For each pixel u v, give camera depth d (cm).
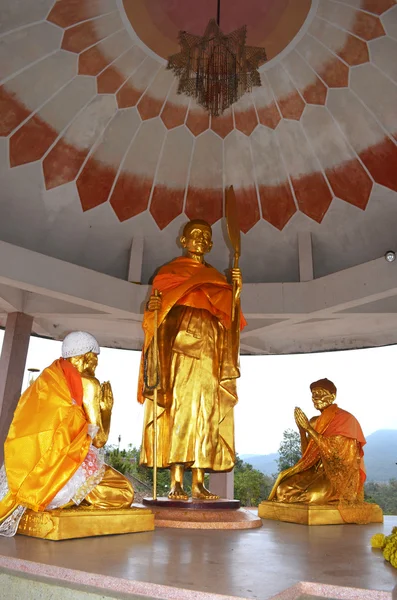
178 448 519
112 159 1017
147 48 894
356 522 559
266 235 1087
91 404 411
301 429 654
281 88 948
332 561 332
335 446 590
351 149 971
